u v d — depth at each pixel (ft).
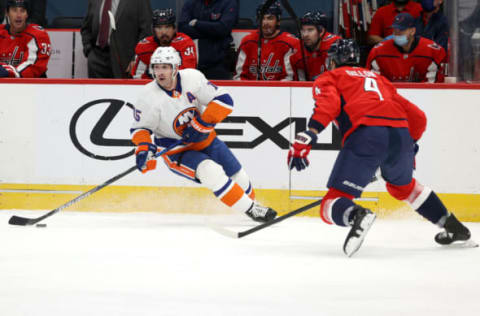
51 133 66.95
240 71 75.31
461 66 75.77
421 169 65.21
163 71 54.13
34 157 67.10
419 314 28.48
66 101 66.80
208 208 66.64
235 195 55.88
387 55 71.82
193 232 54.29
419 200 47.65
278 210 66.28
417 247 47.70
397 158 45.37
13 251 44.16
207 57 76.28
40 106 66.85
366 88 45.44
